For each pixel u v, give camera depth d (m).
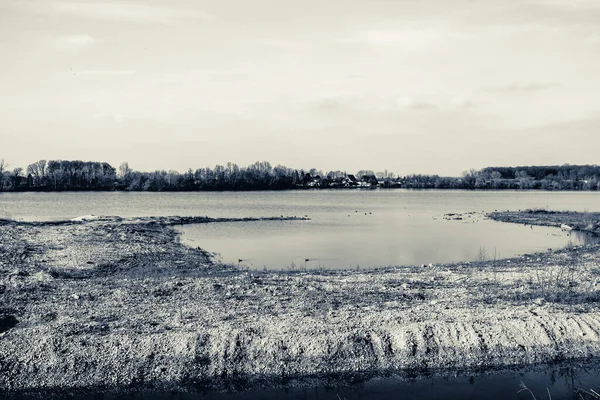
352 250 42.09
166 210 91.81
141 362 17.41
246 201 130.62
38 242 36.72
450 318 20.25
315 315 20.61
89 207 98.69
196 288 24.28
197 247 42.72
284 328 19.14
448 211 93.06
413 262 36.16
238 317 20.30
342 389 16.88
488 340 18.95
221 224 65.38
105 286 24.61
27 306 21.23
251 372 17.44
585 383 17.23
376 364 17.95
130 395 16.41
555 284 25.25
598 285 25.09
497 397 16.39
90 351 17.56
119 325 19.34
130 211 88.44
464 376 17.66
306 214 84.88
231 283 25.39
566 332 19.59
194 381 17.03
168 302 22.14
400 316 20.41
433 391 16.75
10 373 16.80
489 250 41.88
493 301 22.61
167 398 16.30
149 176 198.75
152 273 28.67
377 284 25.55
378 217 78.19
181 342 18.09
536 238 50.16
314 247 43.97
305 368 17.66
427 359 18.23
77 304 21.67
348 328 19.23
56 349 17.55
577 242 46.69
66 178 182.12
